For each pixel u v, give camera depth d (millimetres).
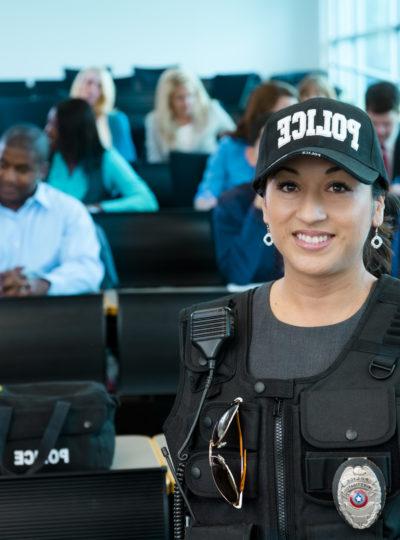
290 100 4934
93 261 4254
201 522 1355
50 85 11672
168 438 1400
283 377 1343
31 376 3404
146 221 4590
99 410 2594
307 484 1282
